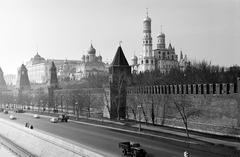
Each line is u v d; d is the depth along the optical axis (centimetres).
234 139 6931
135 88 11581
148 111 10619
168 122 9556
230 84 7481
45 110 18775
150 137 7769
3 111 18962
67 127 10406
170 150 6172
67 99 16600
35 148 8012
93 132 9056
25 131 9475
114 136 8206
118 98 12294
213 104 7938
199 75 12575
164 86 9819
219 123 7744
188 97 8769
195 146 6400
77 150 6419
